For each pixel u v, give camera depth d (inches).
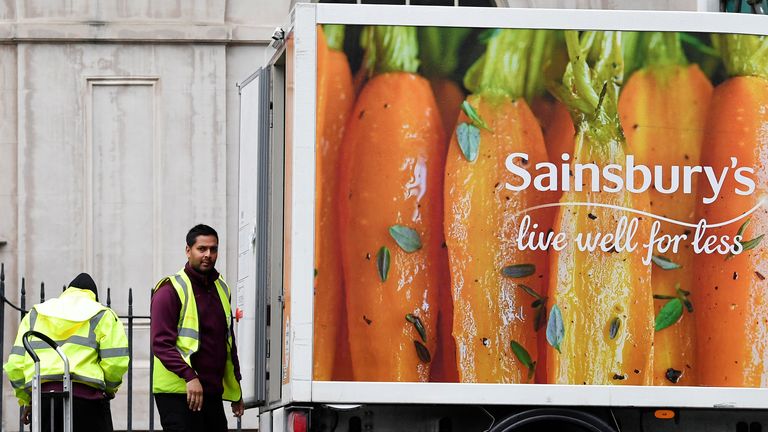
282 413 759.7
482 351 735.7
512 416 735.1
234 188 1229.7
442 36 746.8
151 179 1225.4
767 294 748.6
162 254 1220.5
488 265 738.8
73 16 1228.5
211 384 818.8
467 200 740.7
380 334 733.9
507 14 749.3
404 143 740.7
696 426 754.8
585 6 1244.5
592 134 747.4
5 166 1221.7
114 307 1213.1
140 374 1191.6
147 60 1229.7
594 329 740.7
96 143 1225.4
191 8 1233.4
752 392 743.7
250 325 853.8
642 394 739.4
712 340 745.6
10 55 1227.2
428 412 744.3
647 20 753.6
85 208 1220.5
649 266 745.6
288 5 1240.8
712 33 756.6
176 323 810.8
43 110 1223.5
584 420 737.6
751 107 754.8
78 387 882.8
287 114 764.0
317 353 730.8
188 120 1229.7
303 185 736.3
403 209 738.2
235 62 1236.5
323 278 733.9
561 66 749.9
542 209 742.5
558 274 741.3
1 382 1000.9
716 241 749.3
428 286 737.0
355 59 742.5
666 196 748.6
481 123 743.1
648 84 751.7
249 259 866.8
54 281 1213.1
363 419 741.9
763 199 752.3
